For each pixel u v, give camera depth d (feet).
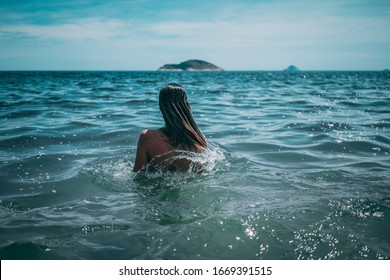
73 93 49.34
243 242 6.98
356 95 47.98
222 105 34.99
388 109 30.63
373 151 15.46
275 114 27.99
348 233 7.27
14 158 13.85
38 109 29.25
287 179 10.86
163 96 10.21
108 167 12.52
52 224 7.88
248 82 104.68
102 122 22.98
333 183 10.50
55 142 16.98
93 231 7.52
